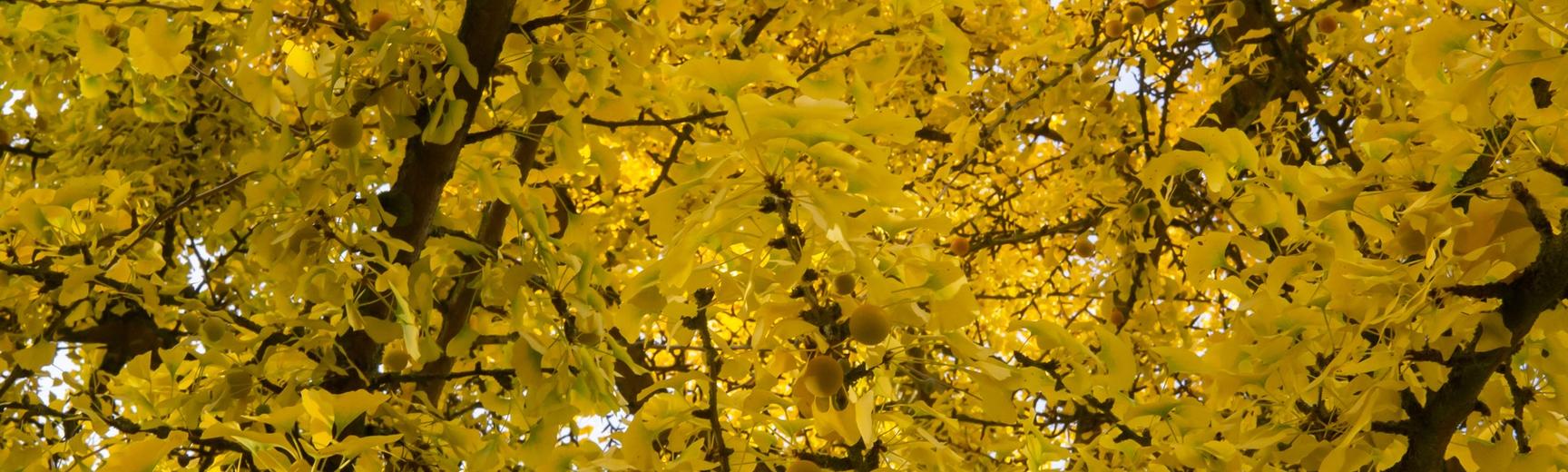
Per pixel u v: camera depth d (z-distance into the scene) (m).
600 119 2.18
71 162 3.79
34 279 2.29
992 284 4.19
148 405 2.07
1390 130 1.91
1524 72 1.79
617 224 3.89
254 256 2.01
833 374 1.75
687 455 1.91
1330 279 1.89
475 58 2.04
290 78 1.94
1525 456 1.91
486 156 2.19
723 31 2.39
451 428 1.98
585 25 2.09
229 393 2.00
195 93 3.79
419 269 2.02
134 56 1.94
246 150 3.81
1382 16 3.49
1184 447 2.01
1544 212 1.87
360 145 2.15
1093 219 3.55
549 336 2.05
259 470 1.99
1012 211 4.54
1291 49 3.17
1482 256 1.83
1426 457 1.94
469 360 2.30
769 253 1.79
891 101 4.10
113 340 3.69
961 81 2.17
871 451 1.92
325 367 2.01
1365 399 1.90
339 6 2.13
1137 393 3.35
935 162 4.45
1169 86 3.52
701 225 1.70
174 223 3.89
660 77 2.74
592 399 1.99
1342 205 1.91
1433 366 1.92
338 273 1.97
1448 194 1.84
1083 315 4.34
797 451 1.96
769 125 1.67
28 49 3.02
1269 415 2.12
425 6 1.95
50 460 2.24
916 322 1.74
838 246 1.74
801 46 4.04
